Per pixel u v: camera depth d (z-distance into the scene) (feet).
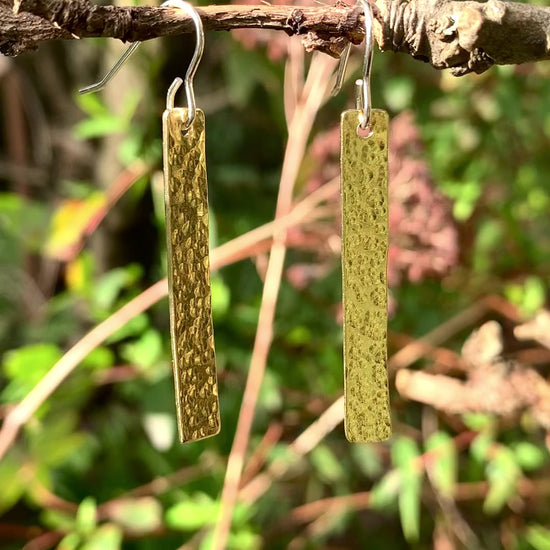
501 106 0.76
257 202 0.87
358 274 0.39
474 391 0.64
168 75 0.75
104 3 0.61
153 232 0.82
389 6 0.34
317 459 0.75
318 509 0.76
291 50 0.70
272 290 0.65
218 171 0.88
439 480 0.67
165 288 0.65
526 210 0.85
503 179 0.84
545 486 0.77
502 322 0.78
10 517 0.76
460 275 0.77
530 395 0.62
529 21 0.32
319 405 0.75
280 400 0.76
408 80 0.79
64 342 0.86
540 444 0.79
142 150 0.74
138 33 0.33
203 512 0.61
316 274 0.73
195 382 0.39
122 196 0.78
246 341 0.77
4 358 0.89
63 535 0.65
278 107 0.86
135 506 0.65
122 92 0.75
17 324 0.95
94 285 0.75
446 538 0.77
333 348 0.76
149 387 0.71
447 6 0.33
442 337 0.76
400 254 0.67
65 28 0.32
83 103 0.70
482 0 0.59
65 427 0.67
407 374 0.69
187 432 0.39
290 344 0.76
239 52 0.82
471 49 0.33
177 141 0.36
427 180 0.67
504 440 0.78
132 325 0.70
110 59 0.75
